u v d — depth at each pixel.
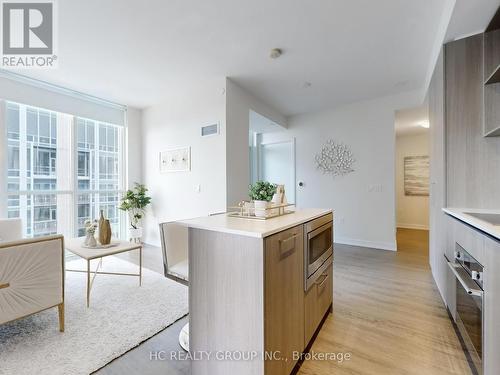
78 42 2.59
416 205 6.15
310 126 5.07
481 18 1.93
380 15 2.18
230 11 2.13
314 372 1.48
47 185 3.67
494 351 1.18
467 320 1.59
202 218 1.62
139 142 4.76
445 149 2.23
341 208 4.71
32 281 1.67
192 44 2.64
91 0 1.99
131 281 2.81
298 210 2.11
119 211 4.61
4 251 1.55
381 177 4.31
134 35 2.47
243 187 3.86
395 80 3.58
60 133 3.81
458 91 2.19
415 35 2.47
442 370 1.49
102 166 4.35
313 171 5.04
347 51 2.79
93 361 1.53
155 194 4.52
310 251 1.67
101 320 2.00
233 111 3.66
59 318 1.84
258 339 1.15
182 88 3.84
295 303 1.44
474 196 2.13
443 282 2.33
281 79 3.55
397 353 1.64
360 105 4.49
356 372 1.48
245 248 1.18
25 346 1.67
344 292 2.56
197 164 3.88
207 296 1.33
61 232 3.81
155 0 2.00
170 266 1.73
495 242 1.18
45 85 3.57
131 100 4.32
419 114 4.42
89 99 4.09
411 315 2.11
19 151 3.39
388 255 3.89
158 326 1.92
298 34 2.47
